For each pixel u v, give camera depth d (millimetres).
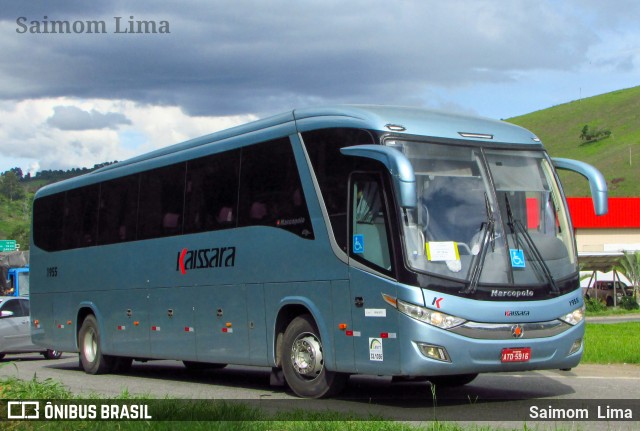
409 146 11680
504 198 11938
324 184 12531
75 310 19562
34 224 21578
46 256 20891
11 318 24438
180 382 16484
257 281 13789
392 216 11320
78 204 19781
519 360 11359
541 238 11992
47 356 25312
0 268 47656
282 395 13383
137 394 13203
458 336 11039
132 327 17453
